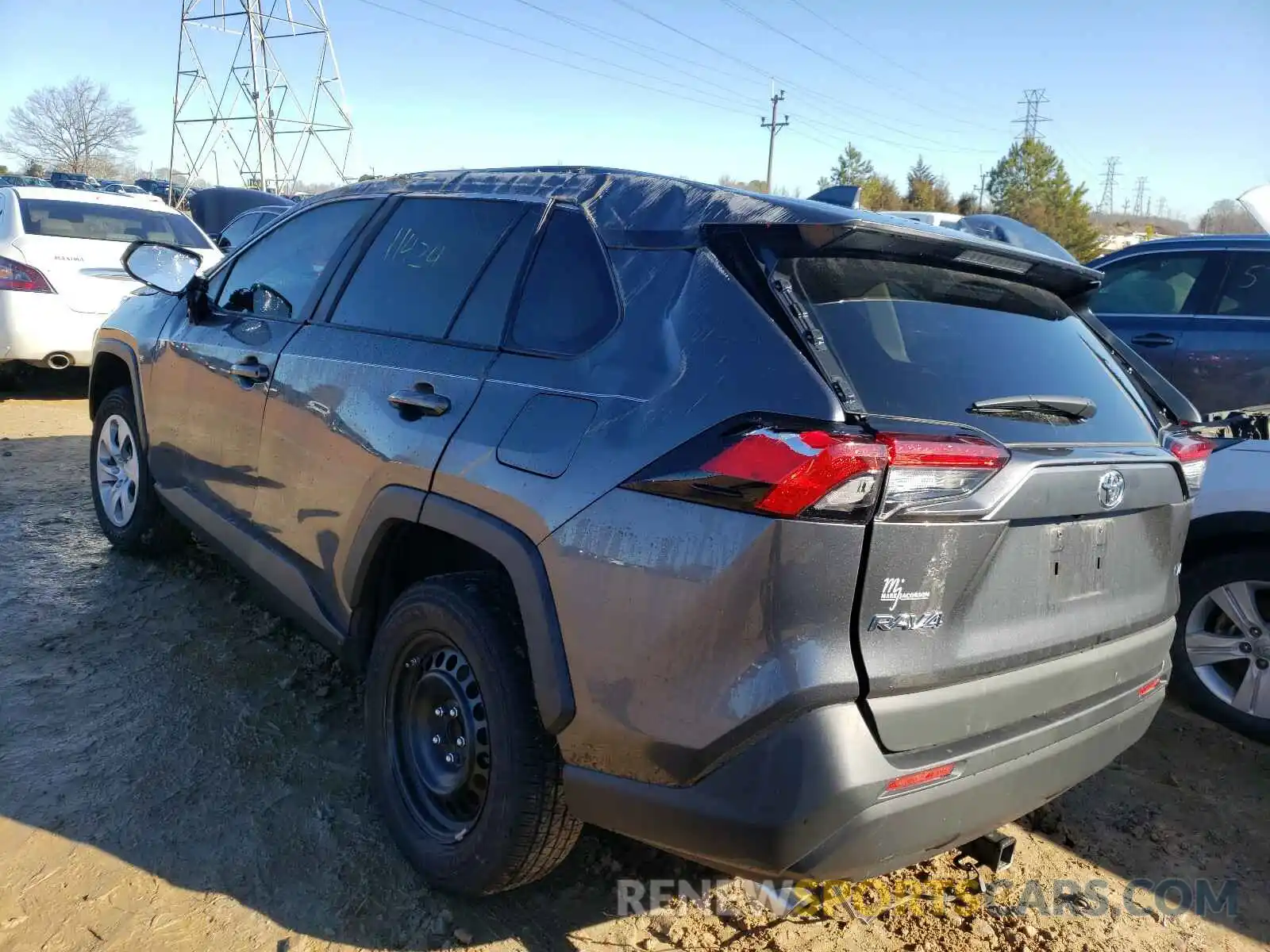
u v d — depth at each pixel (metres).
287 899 2.67
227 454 3.79
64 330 8.38
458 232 3.16
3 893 2.60
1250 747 3.98
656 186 2.69
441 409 2.74
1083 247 62.66
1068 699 2.45
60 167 72.56
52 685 3.67
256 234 4.17
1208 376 6.56
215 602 4.52
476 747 2.60
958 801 2.16
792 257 2.32
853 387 2.14
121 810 2.97
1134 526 2.61
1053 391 2.55
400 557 3.00
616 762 2.20
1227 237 6.73
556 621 2.29
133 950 2.44
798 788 1.96
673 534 2.10
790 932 2.72
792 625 1.98
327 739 3.47
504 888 2.58
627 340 2.43
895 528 2.01
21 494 6.02
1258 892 3.08
